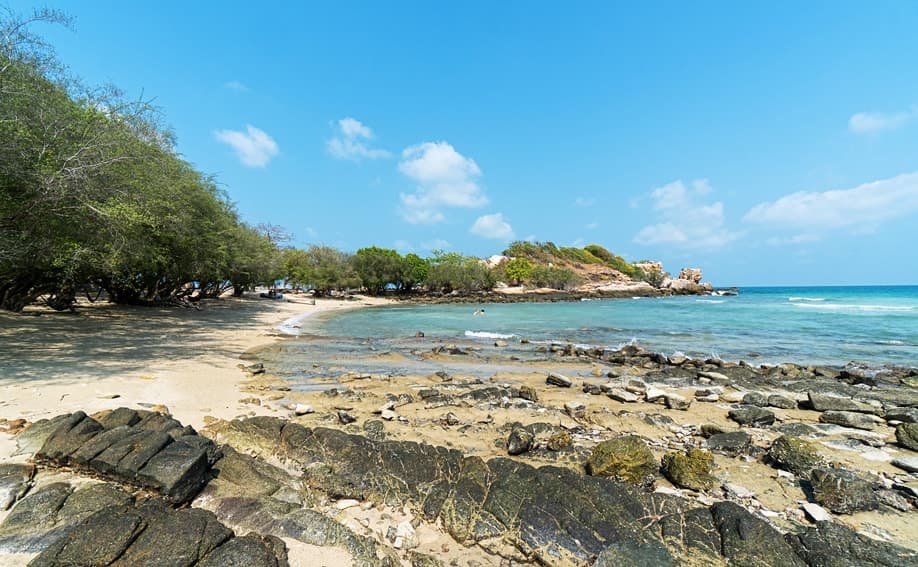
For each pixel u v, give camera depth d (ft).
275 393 35.47
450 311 152.46
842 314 124.67
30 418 23.26
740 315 126.41
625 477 21.57
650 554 15.24
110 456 17.33
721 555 15.35
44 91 42.09
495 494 18.37
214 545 13.74
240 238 109.60
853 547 15.34
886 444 27.94
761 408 33.81
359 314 135.23
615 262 382.01
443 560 15.53
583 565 15.24
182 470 16.96
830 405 35.91
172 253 76.48
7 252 41.45
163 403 29.22
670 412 34.27
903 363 57.93
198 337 64.23
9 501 15.46
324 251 232.73
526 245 355.15
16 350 41.24
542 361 56.44
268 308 133.69
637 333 87.92
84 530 13.42
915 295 268.41
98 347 47.34
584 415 32.35
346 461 21.09
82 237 47.14
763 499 20.51
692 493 20.68
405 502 18.69
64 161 40.29
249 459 20.97
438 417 31.01
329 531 15.67
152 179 56.24
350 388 38.93
